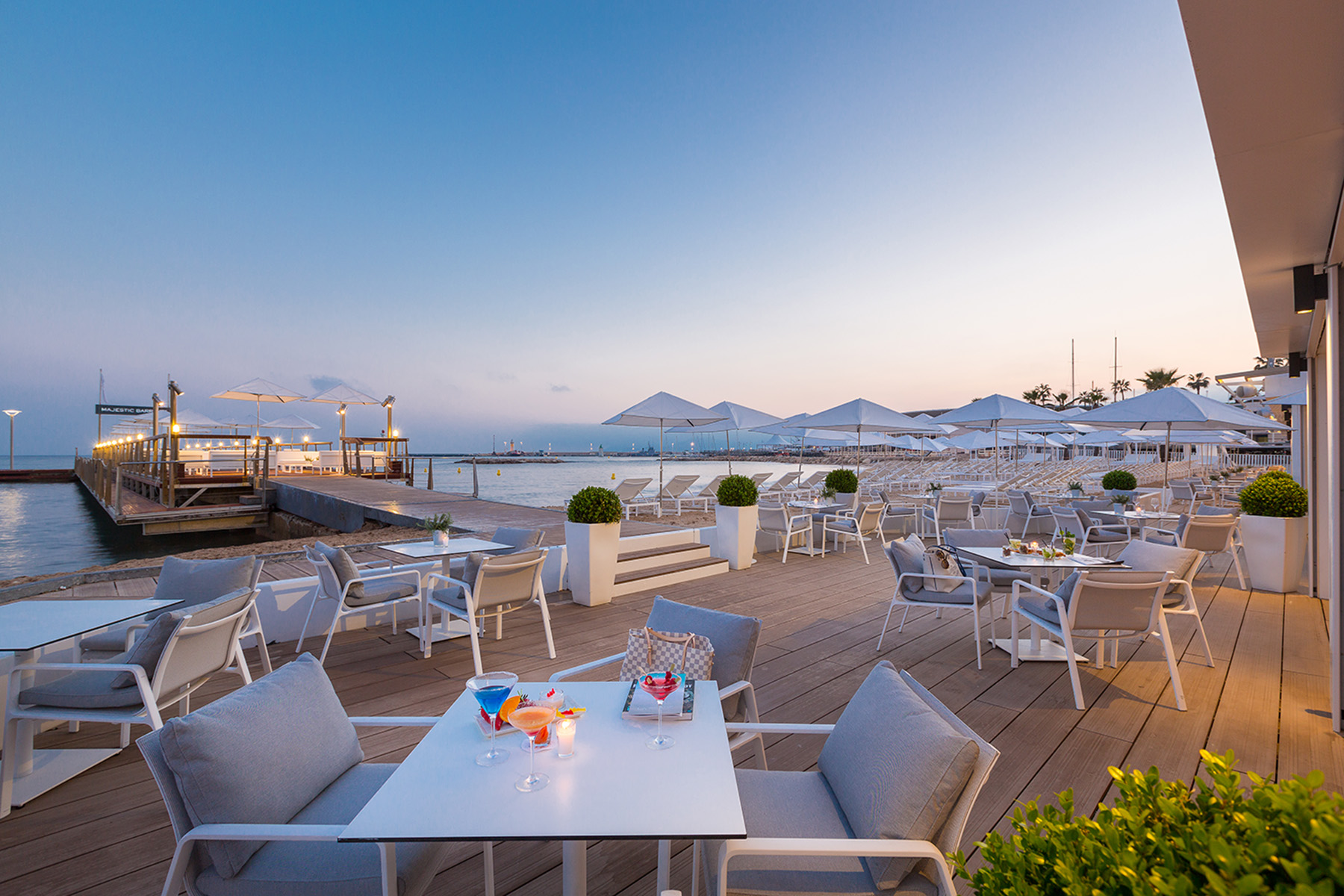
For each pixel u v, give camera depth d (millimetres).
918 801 1353
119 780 2693
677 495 12906
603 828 1250
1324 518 6121
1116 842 786
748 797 1752
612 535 5969
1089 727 3258
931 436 16828
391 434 22125
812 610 5715
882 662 1902
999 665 4250
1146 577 3502
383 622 5203
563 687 2119
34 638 2506
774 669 4148
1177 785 901
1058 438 20375
